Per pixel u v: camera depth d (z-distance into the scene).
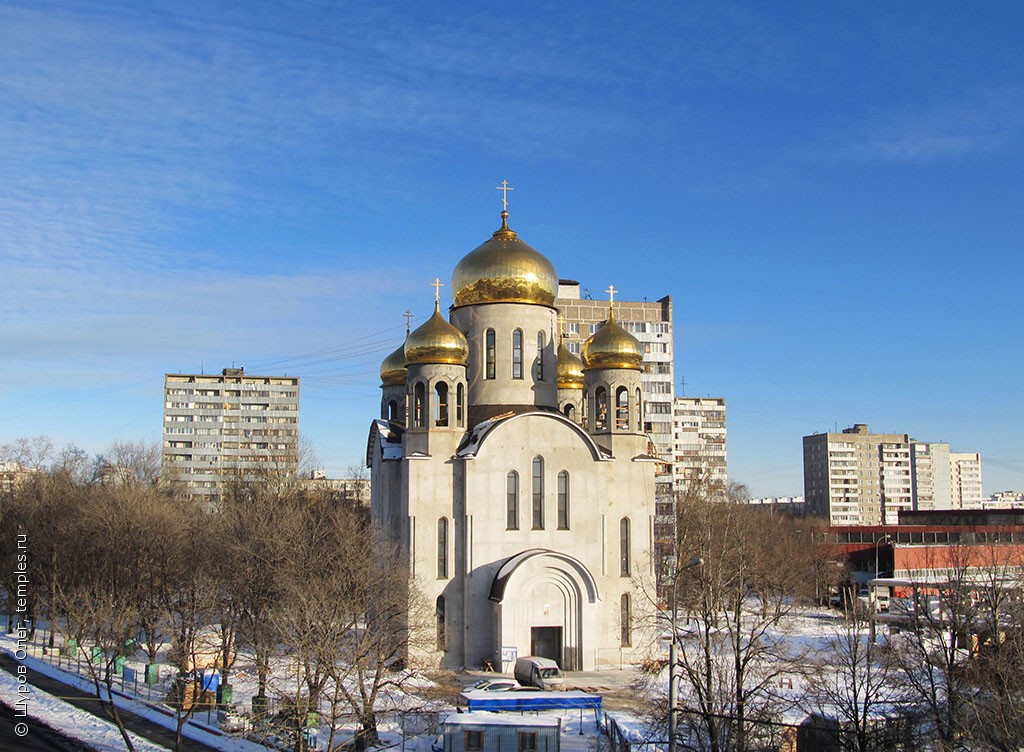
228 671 61.31
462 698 59.00
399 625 63.38
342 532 68.06
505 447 72.62
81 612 68.81
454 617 70.81
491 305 78.75
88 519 87.19
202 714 60.75
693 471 172.12
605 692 63.25
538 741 46.97
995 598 56.84
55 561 86.56
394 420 92.75
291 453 150.25
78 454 144.12
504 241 80.75
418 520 71.25
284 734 51.66
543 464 73.19
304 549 67.19
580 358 91.81
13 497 108.12
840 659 58.75
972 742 43.91
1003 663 45.94
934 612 79.62
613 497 75.50
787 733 45.34
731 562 80.19
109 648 59.53
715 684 58.97
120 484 123.94
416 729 54.53
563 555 69.94
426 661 69.06
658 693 60.94
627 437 76.81
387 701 56.91
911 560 110.19
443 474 72.19
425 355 73.19
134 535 83.31
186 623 72.44
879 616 81.12
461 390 74.12
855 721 42.44
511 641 68.75
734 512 119.56
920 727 48.00
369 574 61.16
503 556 71.62
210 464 193.75
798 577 103.31
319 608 51.44
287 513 80.44
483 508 71.69
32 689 68.06
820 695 55.31
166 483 141.75
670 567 89.62
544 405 78.69
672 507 129.00
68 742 54.66
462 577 71.25
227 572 73.19
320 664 49.81
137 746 53.69
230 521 85.44
